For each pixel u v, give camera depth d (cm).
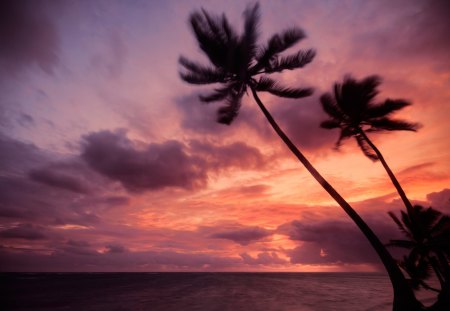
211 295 2320
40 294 2672
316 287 3350
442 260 1215
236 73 1302
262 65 1301
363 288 3281
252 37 1216
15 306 1855
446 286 1010
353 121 1519
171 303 1825
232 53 1205
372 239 987
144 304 1811
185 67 1381
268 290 2822
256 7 1223
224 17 1251
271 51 1258
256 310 1484
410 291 897
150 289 3075
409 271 1658
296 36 1242
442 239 1464
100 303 1922
